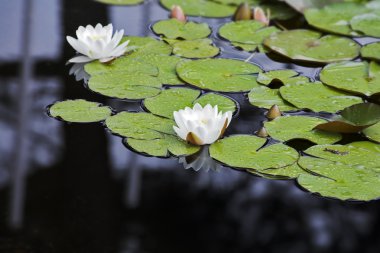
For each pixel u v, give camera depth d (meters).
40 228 3.22
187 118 3.44
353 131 3.45
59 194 3.30
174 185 3.34
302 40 3.82
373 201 3.32
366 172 3.34
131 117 3.49
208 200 3.30
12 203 3.27
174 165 3.38
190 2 4.05
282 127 3.47
